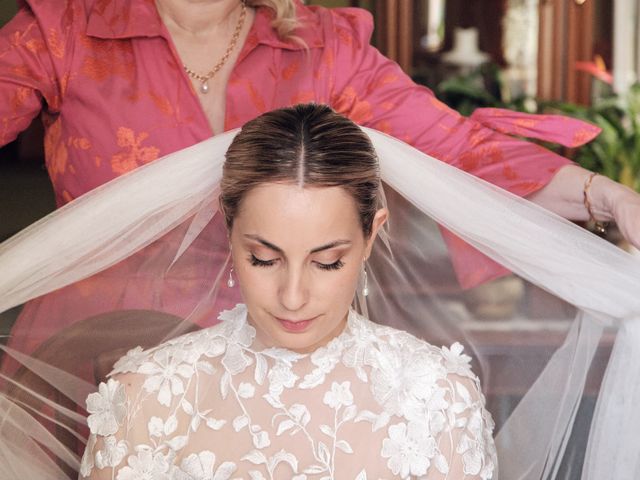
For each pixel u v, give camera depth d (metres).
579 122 1.96
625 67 4.93
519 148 1.96
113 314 1.69
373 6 4.73
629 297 1.67
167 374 1.61
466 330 1.77
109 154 1.95
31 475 1.63
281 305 1.46
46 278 1.63
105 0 1.98
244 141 1.43
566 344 1.73
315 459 1.58
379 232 1.75
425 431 1.60
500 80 4.81
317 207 1.40
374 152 1.47
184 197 1.65
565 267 1.67
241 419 1.59
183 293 1.72
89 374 1.67
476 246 1.71
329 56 2.06
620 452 1.69
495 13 4.77
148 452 1.58
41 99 1.97
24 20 1.96
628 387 1.68
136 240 1.66
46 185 3.21
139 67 1.96
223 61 2.02
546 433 1.74
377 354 1.63
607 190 1.82
